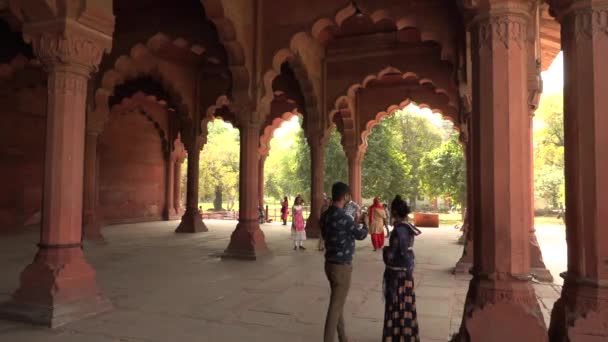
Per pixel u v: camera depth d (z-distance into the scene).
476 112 3.31
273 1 8.55
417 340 3.30
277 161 49.03
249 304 4.93
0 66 9.65
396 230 3.39
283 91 13.50
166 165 19.12
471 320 3.06
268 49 8.52
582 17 2.88
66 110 4.55
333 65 11.56
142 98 17.11
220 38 8.00
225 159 35.38
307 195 26.42
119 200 16.31
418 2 7.66
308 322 4.27
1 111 11.97
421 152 30.83
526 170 3.19
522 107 3.18
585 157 2.85
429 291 5.67
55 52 4.42
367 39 11.14
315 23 8.25
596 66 2.82
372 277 6.57
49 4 4.31
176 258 8.37
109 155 15.78
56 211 4.48
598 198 2.79
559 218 26.00
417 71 10.74
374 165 23.94
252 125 8.50
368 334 3.92
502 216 3.11
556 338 2.91
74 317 4.27
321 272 6.93
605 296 2.73
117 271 6.95
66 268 4.41
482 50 3.27
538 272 6.42
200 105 14.10
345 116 14.05
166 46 12.07
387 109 14.16
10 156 12.23
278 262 7.95
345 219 3.45
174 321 4.28
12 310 4.27
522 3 3.19
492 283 3.09
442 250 9.79
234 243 8.38
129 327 4.08
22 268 7.02
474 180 3.33
